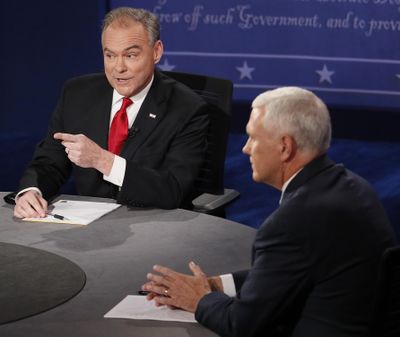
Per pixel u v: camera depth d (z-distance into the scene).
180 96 8.99
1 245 6.80
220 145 9.65
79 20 15.85
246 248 6.96
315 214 5.32
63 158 9.04
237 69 15.38
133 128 8.81
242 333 5.32
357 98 15.20
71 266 6.36
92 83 9.23
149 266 6.46
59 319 5.42
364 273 5.39
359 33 14.84
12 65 16.27
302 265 5.28
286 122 5.45
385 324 5.43
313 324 5.39
